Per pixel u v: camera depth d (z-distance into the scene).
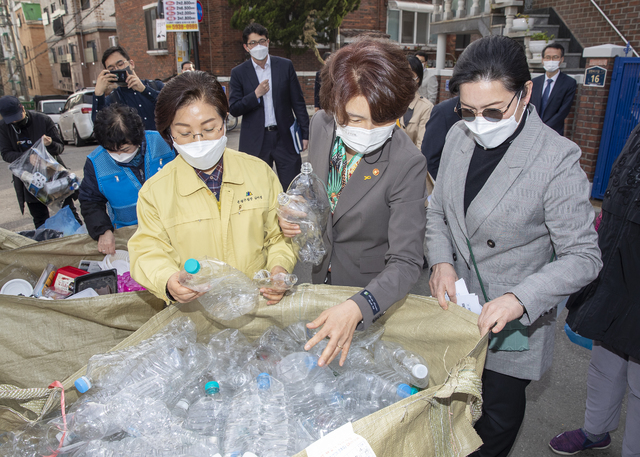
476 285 1.79
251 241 1.74
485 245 1.71
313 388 1.45
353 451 1.02
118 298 1.78
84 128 12.48
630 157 1.76
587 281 1.46
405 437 1.14
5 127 4.66
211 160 1.59
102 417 1.24
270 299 1.65
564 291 1.43
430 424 1.20
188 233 1.67
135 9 20.20
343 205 1.73
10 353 1.72
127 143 2.46
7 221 6.25
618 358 2.10
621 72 5.85
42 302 1.70
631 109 5.81
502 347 1.69
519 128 1.61
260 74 5.20
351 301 1.42
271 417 1.29
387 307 1.47
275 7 15.77
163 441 1.19
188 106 1.47
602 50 5.96
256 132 5.19
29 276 2.39
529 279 1.46
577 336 2.33
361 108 1.47
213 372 1.52
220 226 1.70
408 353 1.61
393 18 19.52
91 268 2.47
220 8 16.02
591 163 6.35
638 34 6.92
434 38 20.44
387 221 1.73
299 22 16.09
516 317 1.40
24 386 1.77
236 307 1.59
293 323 1.68
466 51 1.53
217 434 1.29
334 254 1.87
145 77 21.02
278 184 1.87
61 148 4.95
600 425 2.23
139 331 1.48
